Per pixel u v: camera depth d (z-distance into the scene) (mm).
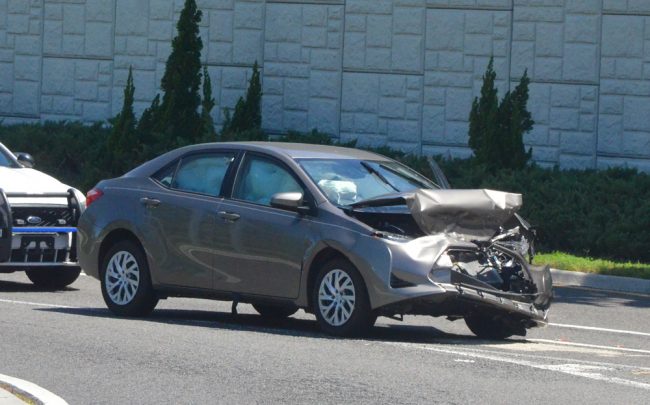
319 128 40688
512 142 34844
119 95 43812
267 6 41188
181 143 37375
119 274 19047
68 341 15781
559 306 23156
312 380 13289
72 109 44531
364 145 40062
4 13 45344
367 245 16500
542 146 37875
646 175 33562
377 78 39875
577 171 36000
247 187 18031
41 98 44938
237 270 17812
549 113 37812
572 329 19906
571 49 37562
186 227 18312
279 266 17375
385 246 16406
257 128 39469
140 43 43438
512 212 17250
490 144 34844
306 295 17156
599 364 15172
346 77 40281
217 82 41812
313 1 40594
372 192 17719
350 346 15828
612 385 13453
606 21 37219
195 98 38906
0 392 12195
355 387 12930
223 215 17938
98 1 44000
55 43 44688
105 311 19719
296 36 40844
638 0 36875
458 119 38969
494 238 17516
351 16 40156
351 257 16547
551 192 32594
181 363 14258
